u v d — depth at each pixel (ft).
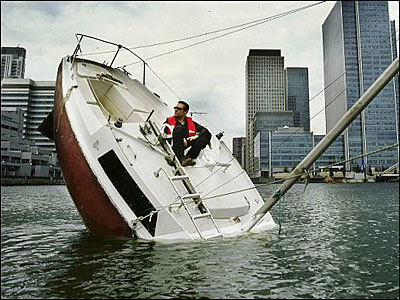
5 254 21.38
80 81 30.25
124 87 35.40
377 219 41.78
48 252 21.71
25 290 14.93
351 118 19.85
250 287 15.49
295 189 126.21
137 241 22.80
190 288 15.20
